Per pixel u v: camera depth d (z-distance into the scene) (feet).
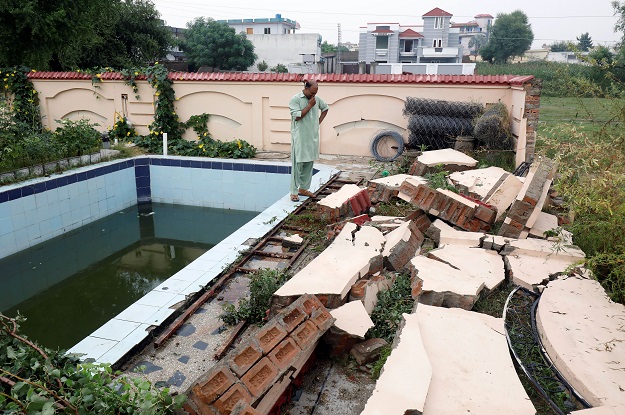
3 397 6.48
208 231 26.71
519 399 7.80
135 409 6.94
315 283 10.93
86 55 68.59
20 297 18.97
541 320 10.20
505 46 178.60
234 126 33.24
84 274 21.11
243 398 7.23
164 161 29.22
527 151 24.25
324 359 9.86
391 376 7.98
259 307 11.32
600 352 9.06
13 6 37.81
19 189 21.62
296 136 20.34
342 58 144.66
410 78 29.48
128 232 26.43
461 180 19.49
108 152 28.68
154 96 33.58
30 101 35.63
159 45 85.10
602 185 11.37
